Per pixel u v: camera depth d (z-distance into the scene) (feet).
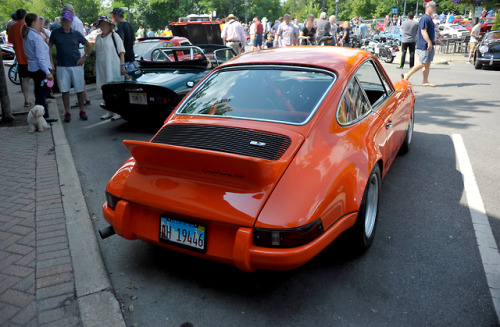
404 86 16.48
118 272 9.80
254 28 68.49
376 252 10.35
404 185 14.65
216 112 9.83
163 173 8.55
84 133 22.95
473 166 16.35
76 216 12.37
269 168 7.35
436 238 10.98
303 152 8.30
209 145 8.60
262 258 7.41
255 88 10.22
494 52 46.19
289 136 8.52
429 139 20.26
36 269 9.65
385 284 9.07
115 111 21.26
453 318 7.98
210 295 8.88
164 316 8.27
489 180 14.92
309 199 7.64
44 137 21.81
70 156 18.31
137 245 11.07
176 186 8.22
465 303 8.39
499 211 12.50
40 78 23.82
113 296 8.70
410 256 10.14
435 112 25.93
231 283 9.28
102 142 21.01
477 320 7.91
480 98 29.63
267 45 73.77
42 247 10.63
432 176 15.40
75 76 25.23
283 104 9.55
